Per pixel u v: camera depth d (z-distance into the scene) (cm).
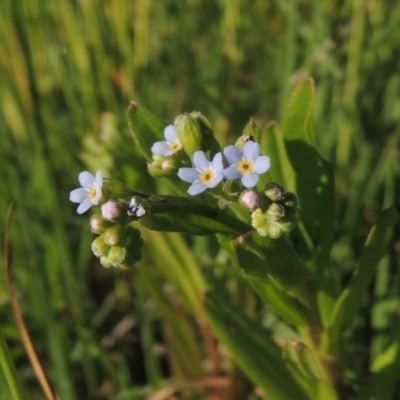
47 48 19
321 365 10
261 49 21
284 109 17
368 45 18
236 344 11
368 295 15
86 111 18
